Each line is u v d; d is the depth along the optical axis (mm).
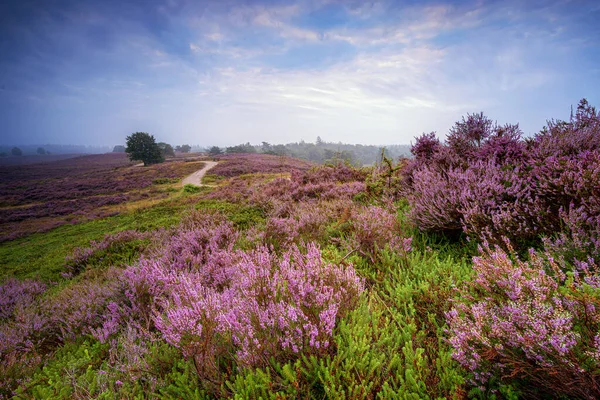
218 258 4387
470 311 1893
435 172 5207
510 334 1523
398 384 1857
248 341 2008
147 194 38844
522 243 3029
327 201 8492
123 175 63094
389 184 7262
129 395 2121
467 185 3785
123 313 3574
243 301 2461
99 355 3004
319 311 2275
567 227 2652
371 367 1800
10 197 46438
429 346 2043
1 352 3484
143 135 86062
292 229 5426
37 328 4004
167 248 5832
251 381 1773
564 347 1310
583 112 4816
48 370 2865
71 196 44844
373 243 3869
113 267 7449
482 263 1993
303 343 2068
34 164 116062
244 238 6035
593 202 2650
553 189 3084
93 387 2221
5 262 16422
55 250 16438
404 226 4449
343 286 2648
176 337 2170
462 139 5871
